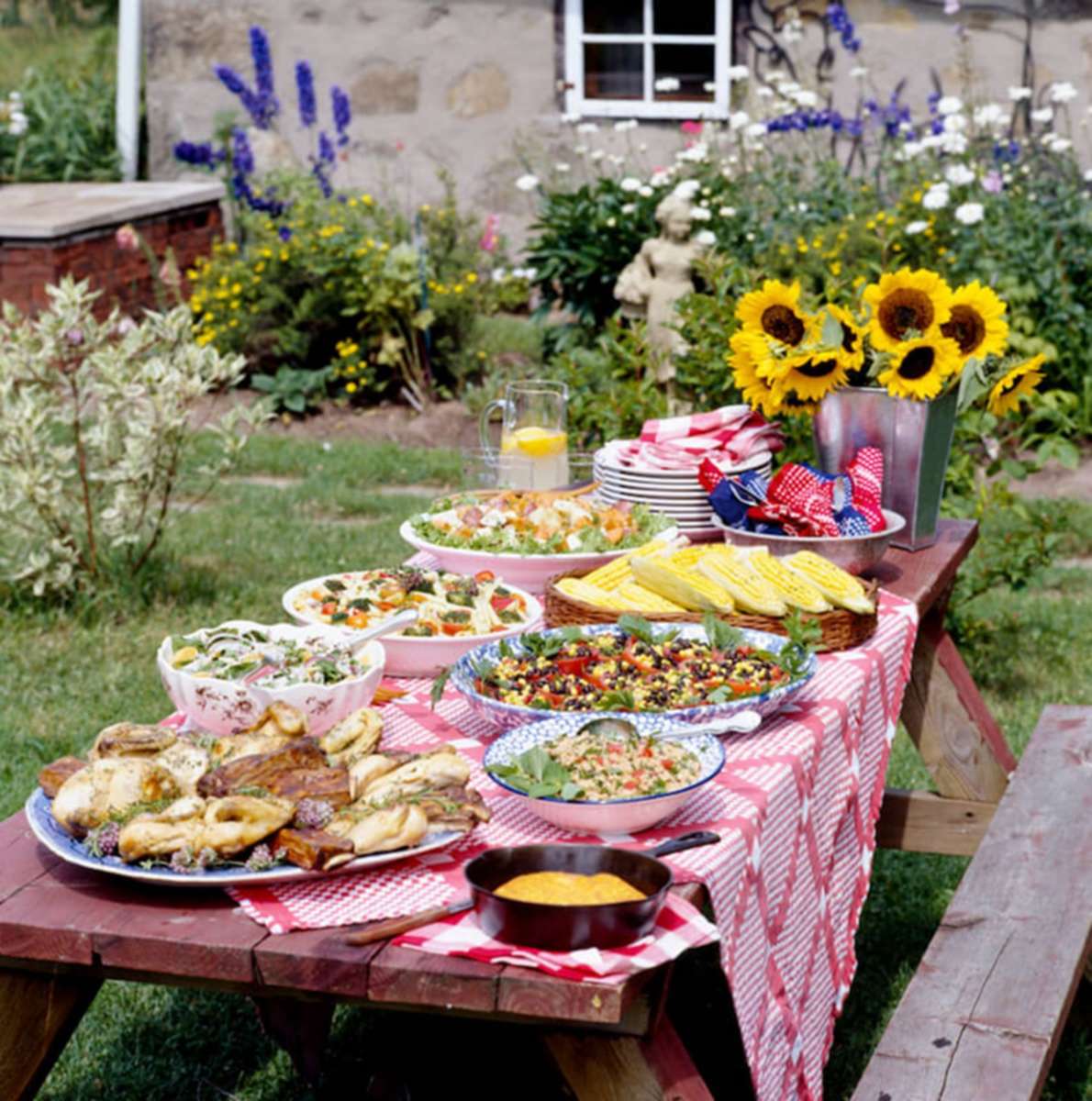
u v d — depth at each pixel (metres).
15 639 6.04
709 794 2.32
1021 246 8.60
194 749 2.19
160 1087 3.45
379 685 2.79
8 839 2.19
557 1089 3.02
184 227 11.20
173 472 6.37
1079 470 8.23
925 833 4.11
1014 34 10.59
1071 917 2.79
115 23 18.73
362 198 10.29
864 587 3.03
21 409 5.98
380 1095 3.06
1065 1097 3.40
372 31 11.48
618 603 2.94
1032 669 5.84
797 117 9.91
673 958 1.83
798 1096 2.47
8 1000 2.06
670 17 11.23
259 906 1.97
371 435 9.22
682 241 8.07
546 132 11.42
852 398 3.56
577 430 5.73
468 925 1.90
